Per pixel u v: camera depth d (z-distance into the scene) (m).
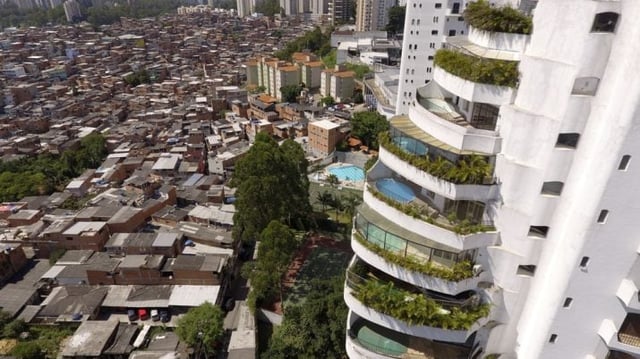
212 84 168.38
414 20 82.31
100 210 74.00
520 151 22.66
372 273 30.81
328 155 110.44
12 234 69.88
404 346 29.64
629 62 17.66
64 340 52.44
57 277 60.22
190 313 50.91
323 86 157.62
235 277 66.31
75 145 112.12
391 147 27.34
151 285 60.03
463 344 29.45
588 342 23.86
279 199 62.25
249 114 142.75
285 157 66.69
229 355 47.88
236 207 64.44
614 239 20.78
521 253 24.50
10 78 176.50
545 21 20.53
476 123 25.50
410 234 26.28
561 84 20.22
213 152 106.44
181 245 67.50
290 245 53.56
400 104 89.69
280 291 55.25
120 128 123.50
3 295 58.62
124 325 53.88
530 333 25.70
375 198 28.11
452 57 24.73
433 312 25.52
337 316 44.00
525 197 23.23
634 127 18.08
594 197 20.09
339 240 71.56
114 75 188.75
